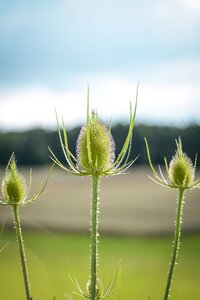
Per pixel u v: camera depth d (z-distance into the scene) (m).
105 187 75.19
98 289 3.48
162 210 50.94
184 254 27.45
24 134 99.38
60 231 37.66
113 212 50.88
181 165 3.57
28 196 3.55
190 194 60.97
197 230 35.75
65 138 3.11
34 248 29.31
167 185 3.57
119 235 36.22
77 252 27.73
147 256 26.73
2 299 14.11
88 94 3.07
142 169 103.81
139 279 19.73
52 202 59.91
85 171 3.15
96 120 3.38
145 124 82.88
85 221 44.06
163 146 82.50
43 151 98.19
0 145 99.75
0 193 3.49
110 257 26.58
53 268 21.14
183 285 18.73
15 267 19.06
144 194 65.00
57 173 99.25
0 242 3.52
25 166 99.75
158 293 17.27
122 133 45.59
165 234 36.31
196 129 77.75
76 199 62.47
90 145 3.16
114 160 3.33
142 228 39.72
